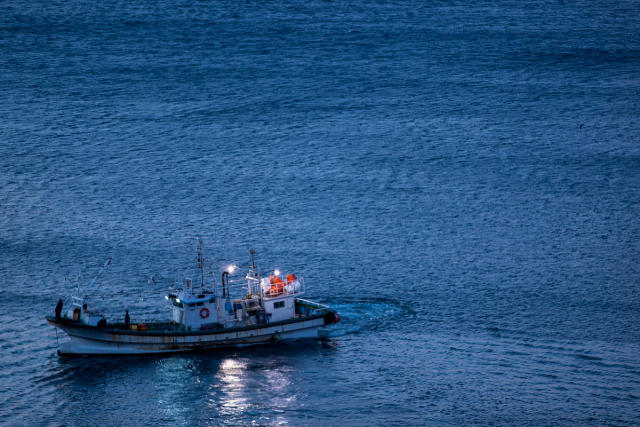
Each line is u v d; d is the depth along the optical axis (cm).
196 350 18788
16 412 16025
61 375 17600
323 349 19062
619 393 16850
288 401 16525
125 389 16950
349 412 16125
